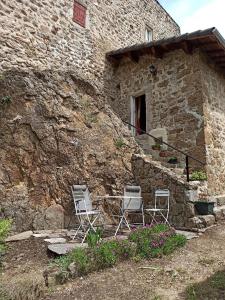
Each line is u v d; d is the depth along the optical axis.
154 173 6.80
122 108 9.82
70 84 6.94
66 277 3.74
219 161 8.24
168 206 6.15
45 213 5.82
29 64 7.57
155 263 4.35
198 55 8.05
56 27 8.45
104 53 9.95
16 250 4.69
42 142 6.12
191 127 7.95
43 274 3.73
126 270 4.09
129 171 7.15
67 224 6.01
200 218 6.11
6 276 3.89
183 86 8.27
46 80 6.59
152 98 8.95
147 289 3.54
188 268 4.18
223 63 8.84
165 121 8.52
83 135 6.68
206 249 4.97
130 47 9.21
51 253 4.44
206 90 8.12
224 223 6.65
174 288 3.57
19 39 7.44
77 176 6.32
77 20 9.19
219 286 3.56
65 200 6.08
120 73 10.11
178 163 8.05
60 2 8.68
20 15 7.54
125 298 3.33
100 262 4.11
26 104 6.20
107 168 6.83
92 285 3.64
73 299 3.33
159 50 8.67
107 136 7.11
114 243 4.42
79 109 6.86
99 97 7.40
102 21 10.12
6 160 5.80
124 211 6.01
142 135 8.98
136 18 11.84
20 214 5.57
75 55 8.92
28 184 5.86
